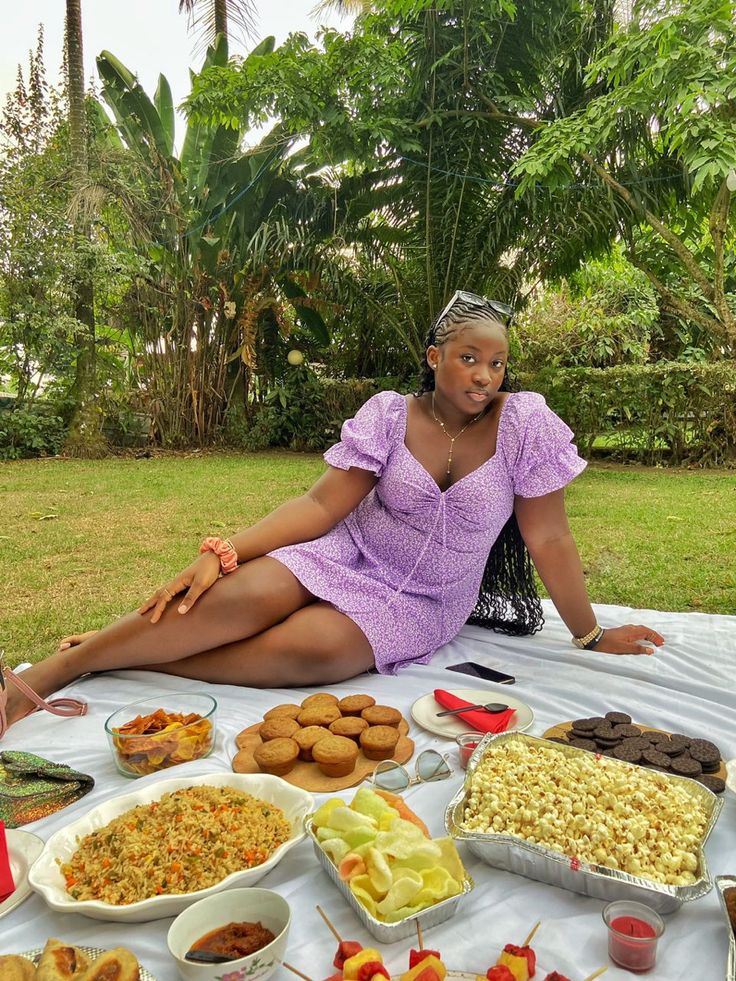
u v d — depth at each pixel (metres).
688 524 5.92
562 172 8.27
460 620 2.71
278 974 1.24
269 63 9.58
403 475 2.47
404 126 9.45
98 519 6.46
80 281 11.21
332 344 12.89
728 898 1.29
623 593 4.17
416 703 2.22
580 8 9.05
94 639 2.45
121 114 11.60
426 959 1.11
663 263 10.41
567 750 1.71
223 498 7.42
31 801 1.79
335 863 1.38
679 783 1.59
